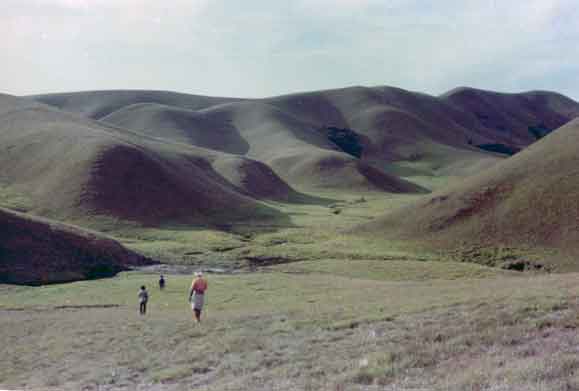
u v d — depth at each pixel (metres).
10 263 64.19
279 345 17.64
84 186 119.31
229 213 130.88
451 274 63.91
